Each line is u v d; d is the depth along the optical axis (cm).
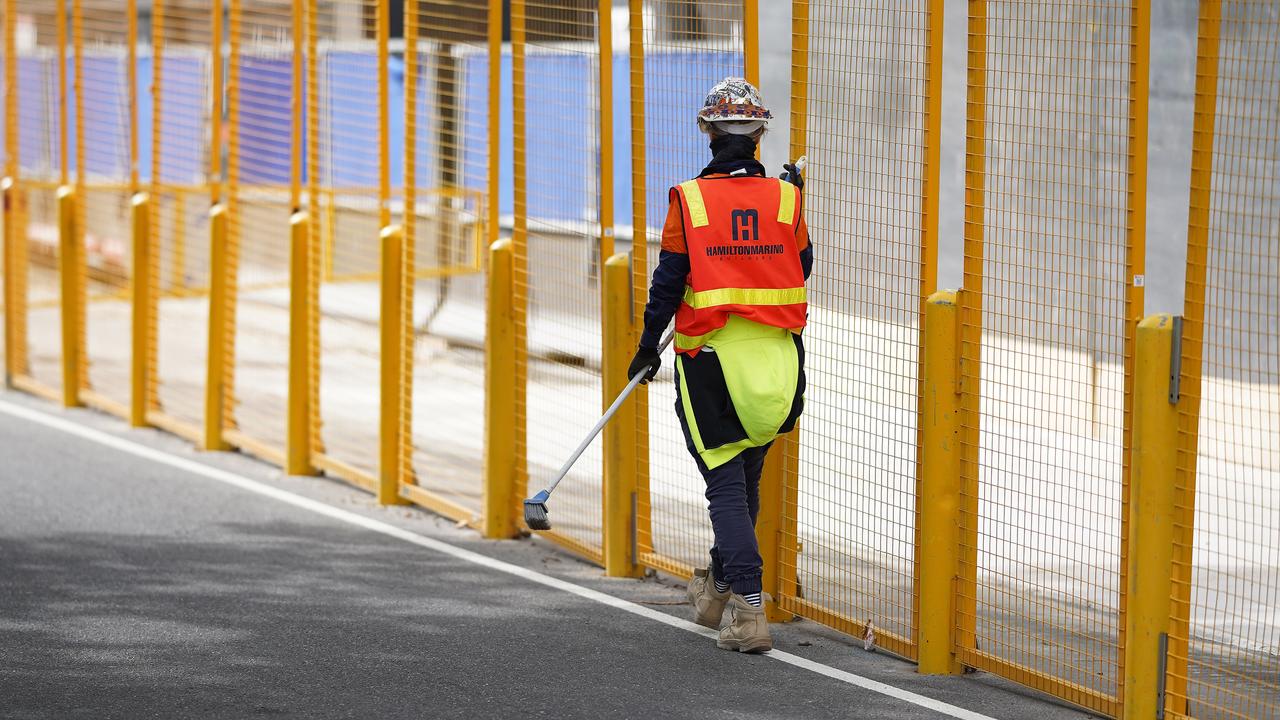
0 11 4766
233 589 2248
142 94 3912
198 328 5088
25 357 3991
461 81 2733
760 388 1866
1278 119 1670
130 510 2728
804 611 2078
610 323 2275
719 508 1930
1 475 2992
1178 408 1644
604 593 2247
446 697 1794
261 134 3266
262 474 3039
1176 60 3105
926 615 1884
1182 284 3108
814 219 2058
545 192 2562
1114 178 2781
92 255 5247
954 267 3641
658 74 2239
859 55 2056
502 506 2562
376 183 3716
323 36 3083
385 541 2541
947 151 3634
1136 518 1667
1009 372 3109
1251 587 2234
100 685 1827
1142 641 1669
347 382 4100
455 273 2917
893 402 2917
